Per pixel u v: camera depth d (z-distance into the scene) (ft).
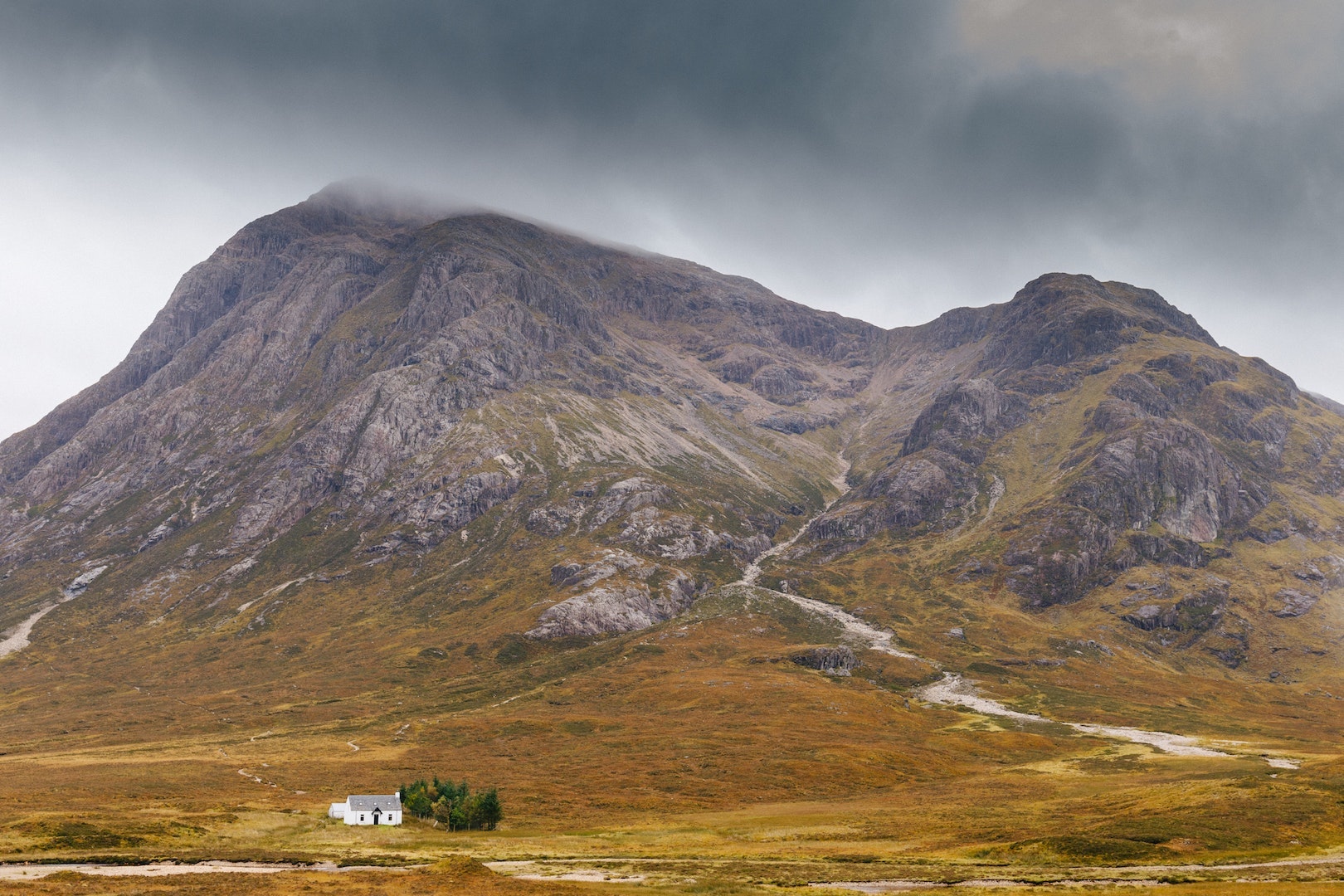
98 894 341.00
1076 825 490.90
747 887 370.53
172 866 408.05
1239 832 443.73
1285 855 409.28
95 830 476.54
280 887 359.25
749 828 554.05
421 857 446.19
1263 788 524.11
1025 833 481.05
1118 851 424.05
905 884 375.04
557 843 506.07
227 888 355.77
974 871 399.03
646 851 476.13
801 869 410.31
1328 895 325.62
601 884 373.20
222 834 500.74
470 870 394.73
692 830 547.49
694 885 373.61
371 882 371.76
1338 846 417.90
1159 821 470.39
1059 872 392.47
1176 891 343.46
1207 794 527.40
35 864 406.21
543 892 356.79
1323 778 555.69
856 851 466.70
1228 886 348.38
